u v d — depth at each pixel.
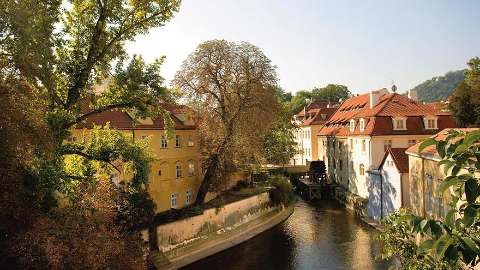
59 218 13.73
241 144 35.84
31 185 14.03
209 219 31.28
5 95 12.41
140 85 19.16
